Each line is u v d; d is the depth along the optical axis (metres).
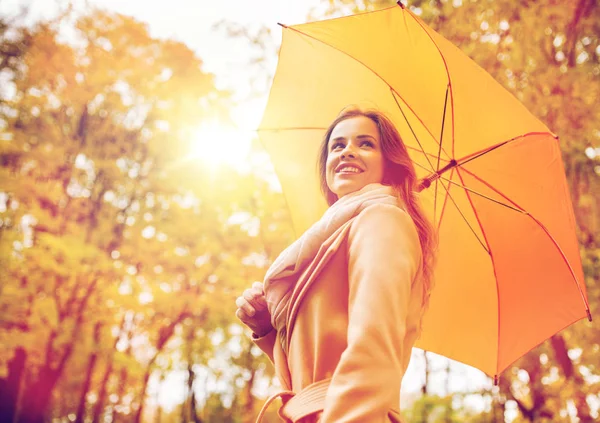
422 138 2.26
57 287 12.24
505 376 9.44
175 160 15.34
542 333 2.24
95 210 14.21
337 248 1.28
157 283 14.58
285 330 1.35
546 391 8.58
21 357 13.02
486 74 2.16
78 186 14.38
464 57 2.09
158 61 15.89
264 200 15.42
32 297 11.96
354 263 1.20
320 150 1.82
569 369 8.30
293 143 2.32
